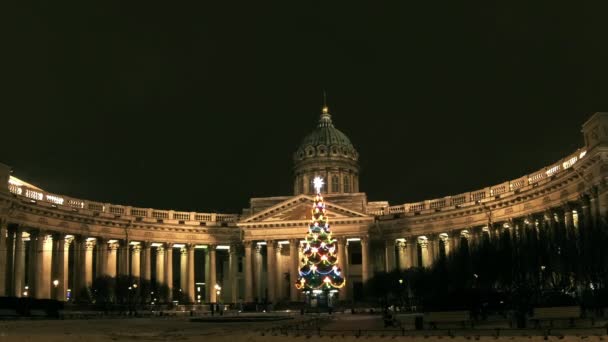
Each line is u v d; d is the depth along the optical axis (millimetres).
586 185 78312
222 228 128625
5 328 51875
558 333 37688
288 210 121938
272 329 48906
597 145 71562
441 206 116625
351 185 149750
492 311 61000
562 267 57438
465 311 50625
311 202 121188
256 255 122750
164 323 63188
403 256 123688
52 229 104000
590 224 59375
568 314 45938
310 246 93562
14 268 95375
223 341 38562
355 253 131375
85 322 65125
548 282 59406
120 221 116562
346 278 118375
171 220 124125
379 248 128250
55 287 105062
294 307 113375
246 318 71938
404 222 120125
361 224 119375
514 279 58594
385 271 113375
